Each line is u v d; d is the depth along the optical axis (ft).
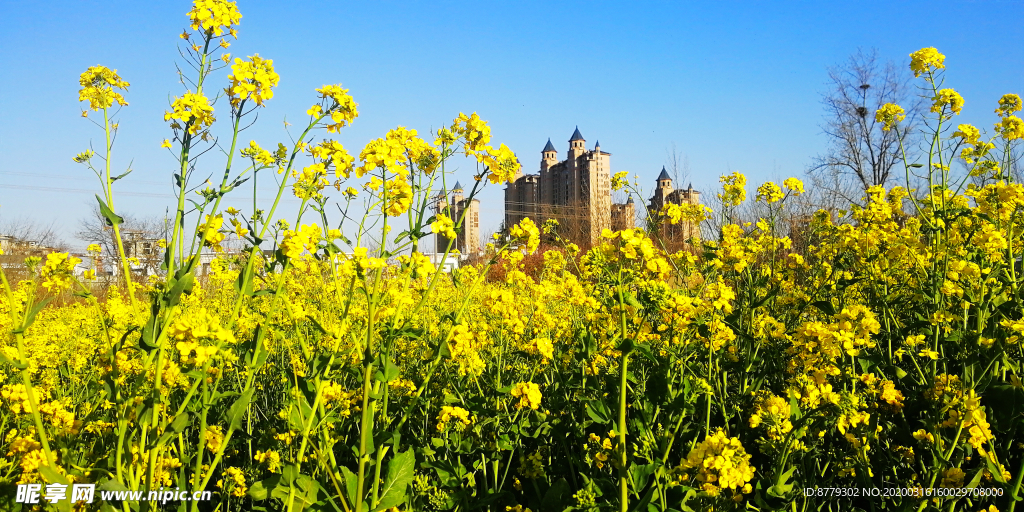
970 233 15.61
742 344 13.99
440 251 11.14
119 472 7.99
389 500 8.61
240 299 8.98
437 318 19.56
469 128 10.01
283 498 8.63
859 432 9.50
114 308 14.05
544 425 11.96
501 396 12.14
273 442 11.09
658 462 9.48
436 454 11.50
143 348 8.05
